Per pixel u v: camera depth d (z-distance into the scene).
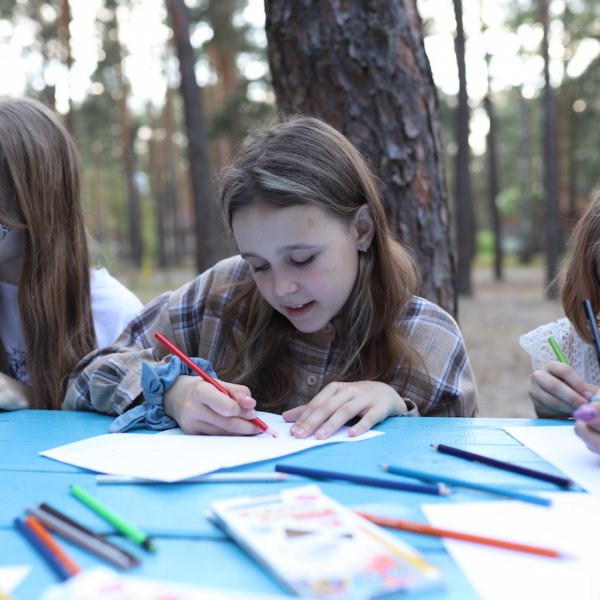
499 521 0.75
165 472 0.91
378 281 1.37
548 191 11.50
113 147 20.84
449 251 2.12
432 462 0.97
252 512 0.74
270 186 1.15
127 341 1.57
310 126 1.31
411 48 1.98
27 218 1.57
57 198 1.62
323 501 0.78
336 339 1.43
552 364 1.28
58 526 0.74
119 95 16.67
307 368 1.45
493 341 6.95
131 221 20.25
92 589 0.57
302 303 1.24
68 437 1.17
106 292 1.86
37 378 1.62
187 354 1.56
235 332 1.50
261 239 1.19
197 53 12.97
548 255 11.41
